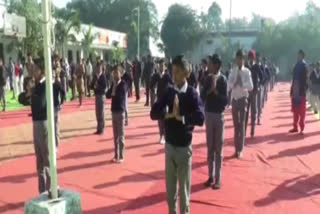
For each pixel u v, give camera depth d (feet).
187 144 16.65
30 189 22.93
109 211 19.66
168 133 16.72
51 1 15.40
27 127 42.14
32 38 97.86
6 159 29.04
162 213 19.40
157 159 29.37
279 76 178.40
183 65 16.47
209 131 22.77
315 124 45.11
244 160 28.78
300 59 38.06
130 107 60.49
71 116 50.39
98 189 22.80
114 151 30.89
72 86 69.82
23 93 20.88
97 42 150.51
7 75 77.15
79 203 16.24
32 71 20.31
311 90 55.01
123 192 22.33
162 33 228.84
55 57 33.01
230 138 36.65
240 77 28.76
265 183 23.81
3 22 88.89
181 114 16.38
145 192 22.31
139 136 37.96
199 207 20.16
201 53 221.66
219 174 22.82
